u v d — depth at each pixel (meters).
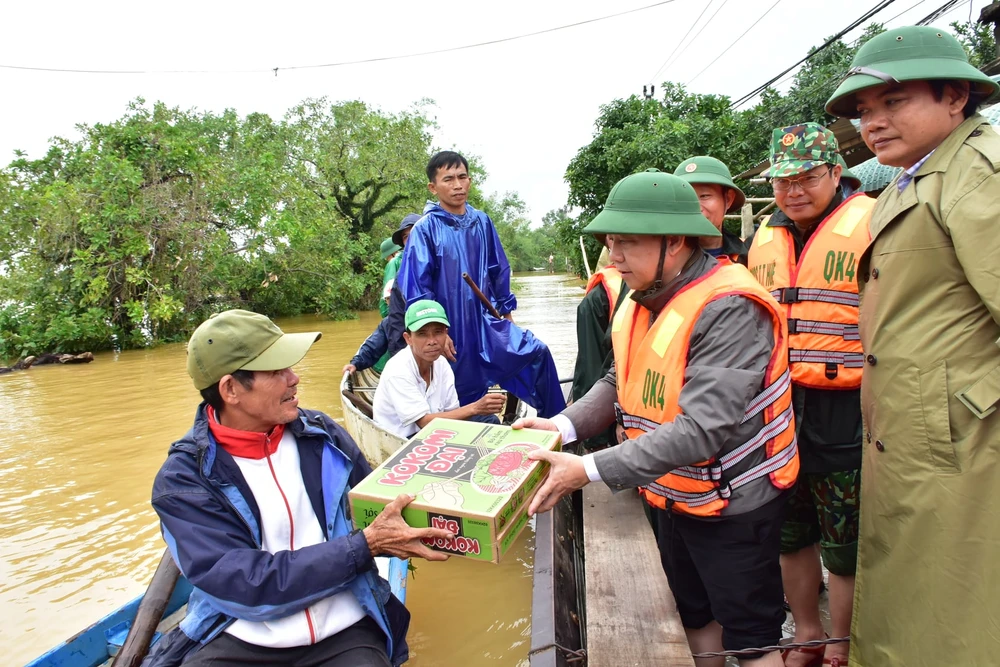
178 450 1.96
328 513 2.06
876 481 1.80
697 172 2.94
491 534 1.68
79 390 9.24
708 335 1.84
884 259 1.74
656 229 1.81
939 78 1.61
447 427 2.23
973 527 1.58
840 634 2.45
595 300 3.25
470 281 4.17
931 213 1.62
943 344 1.61
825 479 2.40
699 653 2.12
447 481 1.87
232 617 1.93
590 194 14.75
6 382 10.18
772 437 1.93
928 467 1.64
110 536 4.30
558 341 11.82
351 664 1.93
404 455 2.05
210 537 1.85
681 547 2.20
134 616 2.51
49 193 13.22
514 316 16.62
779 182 2.53
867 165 5.34
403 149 21.33
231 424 2.00
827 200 2.51
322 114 20.91
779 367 1.90
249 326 1.93
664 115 14.53
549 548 2.46
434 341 3.70
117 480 5.31
